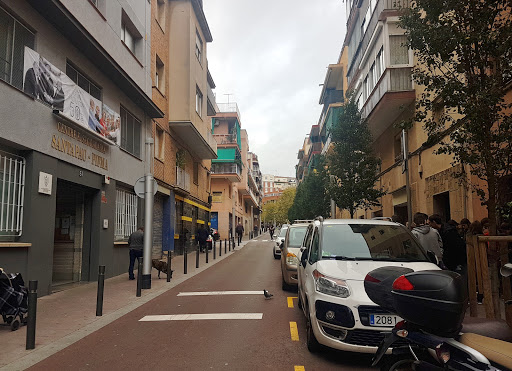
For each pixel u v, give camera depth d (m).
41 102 9.33
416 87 14.43
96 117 12.09
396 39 14.91
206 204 31.23
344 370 4.50
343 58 30.95
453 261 7.38
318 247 5.86
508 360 2.54
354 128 17.05
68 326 6.64
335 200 17.28
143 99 15.35
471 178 10.22
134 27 15.26
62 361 4.91
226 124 45.97
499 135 5.90
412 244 5.83
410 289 2.88
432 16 6.27
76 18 10.24
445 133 6.65
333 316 4.59
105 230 12.81
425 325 2.86
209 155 27.64
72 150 10.72
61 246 12.13
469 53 6.06
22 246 8.58
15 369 4.64
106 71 12.75
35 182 9.05
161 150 19.25
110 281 12.21
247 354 5.10
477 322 3.10
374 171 17.17
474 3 5.96
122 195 14.73
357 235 5.98
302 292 6.36
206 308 7.96
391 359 3.27
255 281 11.74
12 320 6.39
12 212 8.53
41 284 9.29
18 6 8.66
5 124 8.09
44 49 9.62
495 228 5.94
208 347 5.41
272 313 7.38
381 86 15.33
